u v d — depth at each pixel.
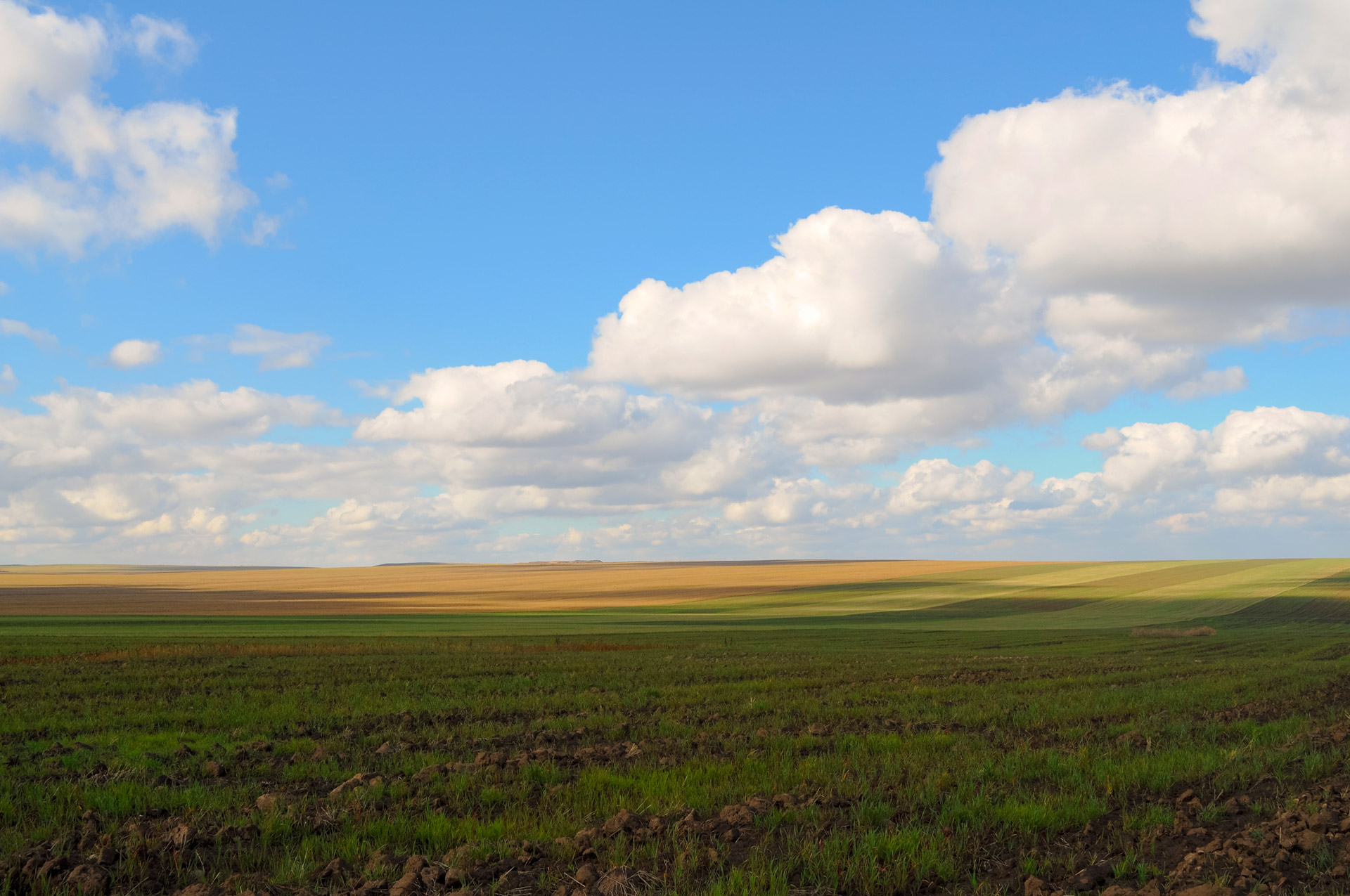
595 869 7.71
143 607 82.69
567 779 12.05
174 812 10.36
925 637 51.72
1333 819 8.54
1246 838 8.34
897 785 10.89
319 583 144.38
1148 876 7.55
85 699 20.80
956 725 16.78
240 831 9.23
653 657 35.31
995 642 47.56
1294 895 6.80
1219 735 15.15
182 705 19.88
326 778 12.24
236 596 107.06
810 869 7.66
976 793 10.50
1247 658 36.06
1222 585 100.19
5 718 17.50
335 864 7.97
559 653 37.91
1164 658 36.19
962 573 133.00
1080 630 59.66
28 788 11.04
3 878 7.73
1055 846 8.59
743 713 18.61
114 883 7.75
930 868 7.72
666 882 7.38
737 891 7.20
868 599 97.00
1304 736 14.42
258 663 31.28
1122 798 10.35
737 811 9.50
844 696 21.38
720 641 47.25
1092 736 15.17
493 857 8.41
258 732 16.41
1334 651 41.69
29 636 45.00
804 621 71.25
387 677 26.38
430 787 11.34
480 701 20.56
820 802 10.21
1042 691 22.73
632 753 13.72
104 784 11.77
